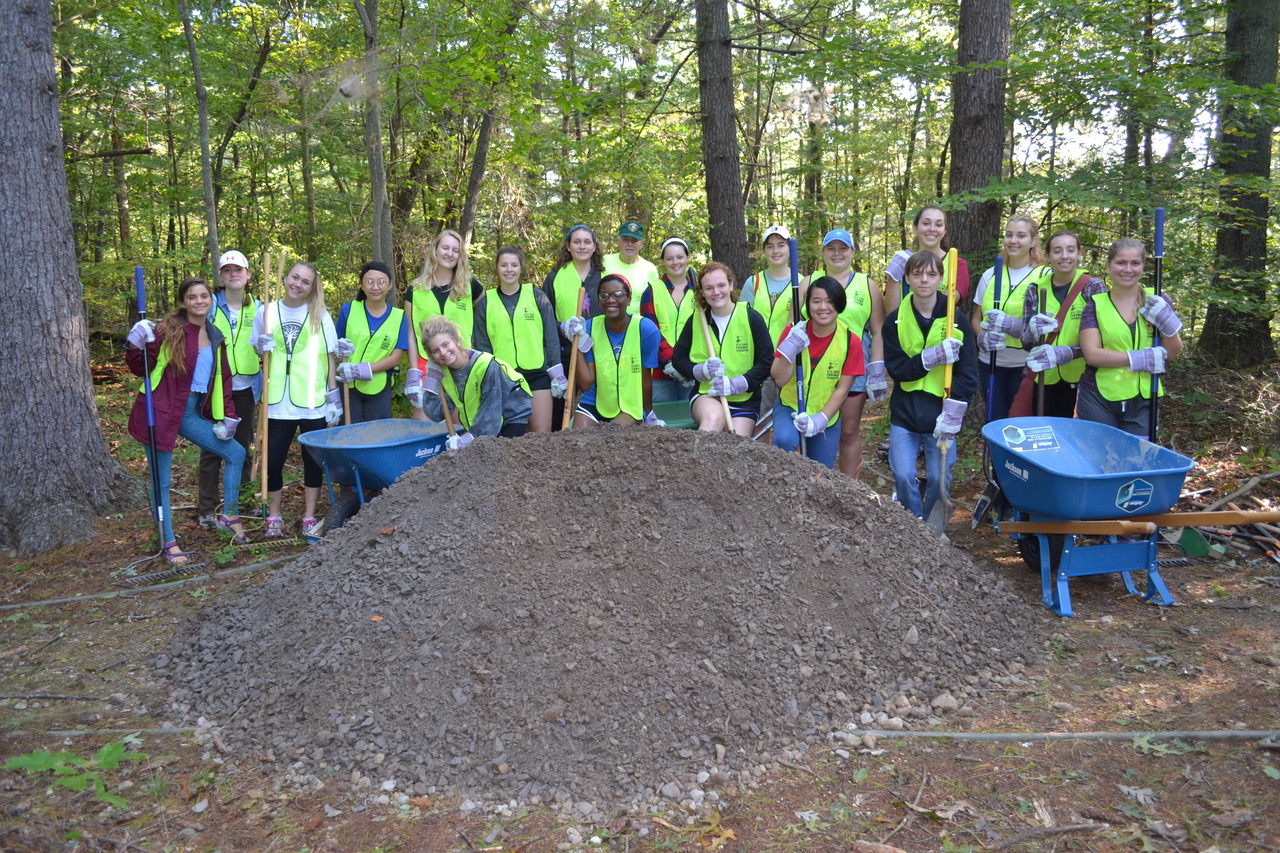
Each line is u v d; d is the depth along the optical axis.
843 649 3.53
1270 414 6.66
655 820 2.74
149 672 3.94
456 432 5.32
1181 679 3.46
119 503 6.31
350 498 5.64
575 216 12.96
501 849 2.61
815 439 5.12
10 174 5.86
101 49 12.55
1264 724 3.04
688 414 5.68
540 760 2.99
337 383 5.96
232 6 12.17
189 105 13.92
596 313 6.10
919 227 5.60
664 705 3.18
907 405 4.96
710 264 5.17
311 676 3.46
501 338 5.64
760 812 2.75
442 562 3.78
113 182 14.90
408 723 3.17
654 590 3.63
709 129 9.18
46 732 3.40
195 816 2.83
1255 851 2.39
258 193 17.03
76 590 5.09
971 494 6.30
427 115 12.46
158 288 16.75
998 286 5.68
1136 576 4.68
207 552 5.61
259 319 5.71
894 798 2.77
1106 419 4.93
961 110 7.68
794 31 9.52
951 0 13.07
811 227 17.20
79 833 2.70
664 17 13.38
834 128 16.08
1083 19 8.20
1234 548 4.93
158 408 5.36
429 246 5.94
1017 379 5.78
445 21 8.96
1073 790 2.76
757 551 3.81
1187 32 9.46
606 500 3.99
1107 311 4.84
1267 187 7.18
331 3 12.00
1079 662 3.71
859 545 3.94
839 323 5.05
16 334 5.89
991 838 2.54
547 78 9.96
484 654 3.36
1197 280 7.59
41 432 5.96
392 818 2.79
